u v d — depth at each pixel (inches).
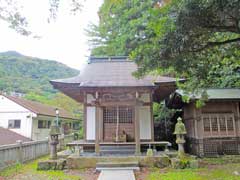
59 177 285.6
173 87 424.2
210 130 462.9
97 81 404.8
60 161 340.5
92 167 342.0
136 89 381.4
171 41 184.1
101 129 439.2
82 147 425.7
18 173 314.2
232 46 252.4
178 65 218.5
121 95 386.9
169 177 275.3
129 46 544.4
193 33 187.9
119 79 417.1
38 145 482.3
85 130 438.6
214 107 470.9
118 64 513.7
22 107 796.0
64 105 1208.2
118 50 676.7
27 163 404.2
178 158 345.4
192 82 311.6
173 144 579.5
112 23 713.0
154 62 208.5
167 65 212.1
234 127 463.5
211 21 178.9
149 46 210.1
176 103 585.3
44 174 305.1
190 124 515.2
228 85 553.3
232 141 458.3
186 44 191.5
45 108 950.4
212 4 156.6
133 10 602.5
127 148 425.1
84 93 437.7
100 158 345.7
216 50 245.0
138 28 507.5
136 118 375.9
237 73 542.6
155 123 621.9
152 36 232.5
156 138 606.5
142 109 440.8
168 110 627.2
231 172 301.1
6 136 553.0
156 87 379.6
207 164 367.2
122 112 447.2
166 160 343.3
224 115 467.5
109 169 323.0
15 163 370.3
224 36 242.2
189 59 220.2
